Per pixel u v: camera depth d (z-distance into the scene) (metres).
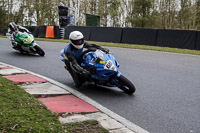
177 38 21.08
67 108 5.69
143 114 5.73
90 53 7.32
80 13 55.22
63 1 55.16
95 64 6.97
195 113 5.85
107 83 7.29
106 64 6.82
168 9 53.59
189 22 49.75
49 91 6.95
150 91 7.64
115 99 6.81
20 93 6.11
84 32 28.38
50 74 9.69
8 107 4.93
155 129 4.92
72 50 7.22
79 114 5.40
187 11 51.72
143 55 15.89
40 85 7.60
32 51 14.60
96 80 7.38
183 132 4.83
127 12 55.47
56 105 5.85
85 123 4.75
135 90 7.44
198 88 8.04
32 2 56.28
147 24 52.19
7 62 12.19
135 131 4.75
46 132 4.07
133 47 20.36
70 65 7.20
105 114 5.57
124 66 11.81
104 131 4.46
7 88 6.39
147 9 51.22
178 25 54.72
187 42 20.48
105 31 26.22
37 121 4.46
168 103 6.54
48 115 4.91
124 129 4.77
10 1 61.09
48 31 32.69
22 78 8.37
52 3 55.16
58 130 4.24
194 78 9.44
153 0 51.47
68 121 4.86
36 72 10.00
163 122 5.29
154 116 5.62
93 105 6.14
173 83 8.64
